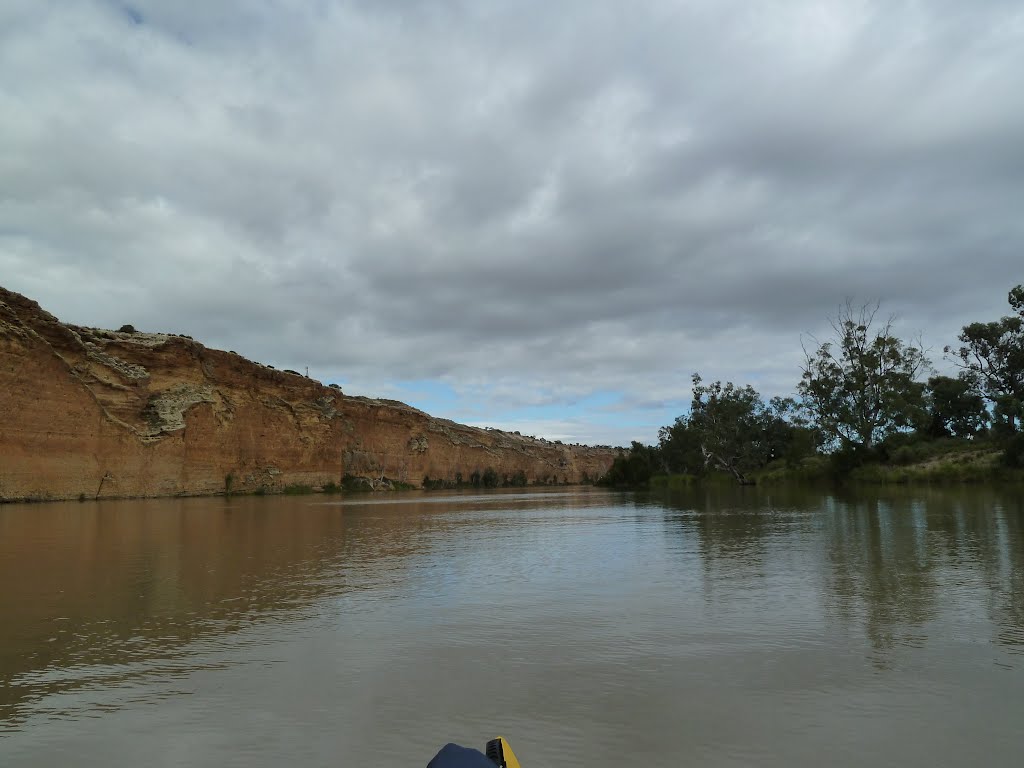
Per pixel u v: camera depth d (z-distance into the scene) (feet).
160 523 94.17
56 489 157.17
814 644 26.86
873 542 58.85
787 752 17.04
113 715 20.22
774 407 305.94
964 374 231.91
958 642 26.76
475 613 33.99
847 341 211.20
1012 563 45.47
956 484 169.37
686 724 18.98
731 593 37.83
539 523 97.14
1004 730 18.17
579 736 18.26
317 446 284.61
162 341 208.13
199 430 210.18
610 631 29.73
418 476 392.47
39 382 152.66
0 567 50.88
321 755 17.30
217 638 29.35
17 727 19.34
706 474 313.94
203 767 16.63
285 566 51.85
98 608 35.81
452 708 20.54
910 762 16.38
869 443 208.95
